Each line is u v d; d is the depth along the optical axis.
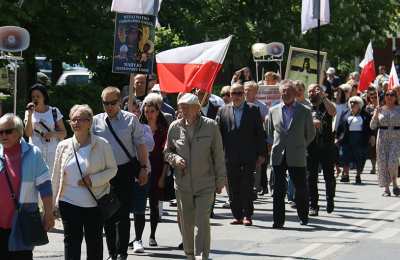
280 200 17.30
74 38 32.66
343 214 19.38
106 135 13.23
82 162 11.71
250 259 14.02
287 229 17.23
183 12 37.69
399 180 26.56
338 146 26.30
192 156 13.15
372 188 24.89
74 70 51.66
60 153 11.86
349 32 46.88
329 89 27.31
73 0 32.47
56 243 15.35
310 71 24.91
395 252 14.70
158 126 14.88
